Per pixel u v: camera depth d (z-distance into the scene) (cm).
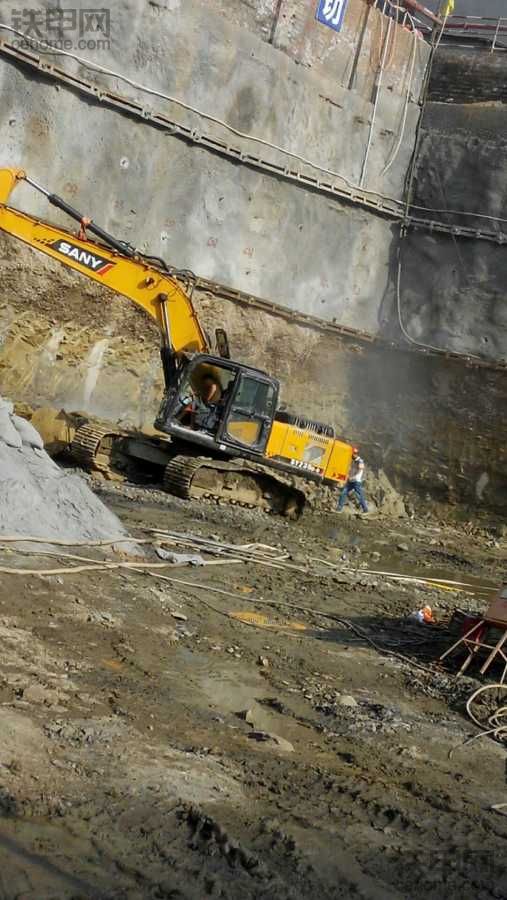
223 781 556
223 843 473
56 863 431
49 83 1947
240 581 1162
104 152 2062
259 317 2350
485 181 2484
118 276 1742
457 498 2466
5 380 1975
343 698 770
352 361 2531
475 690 855
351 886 464
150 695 681
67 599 866
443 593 1388
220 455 1845
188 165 2194
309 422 1905
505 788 645
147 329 2178
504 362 2430
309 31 2377
